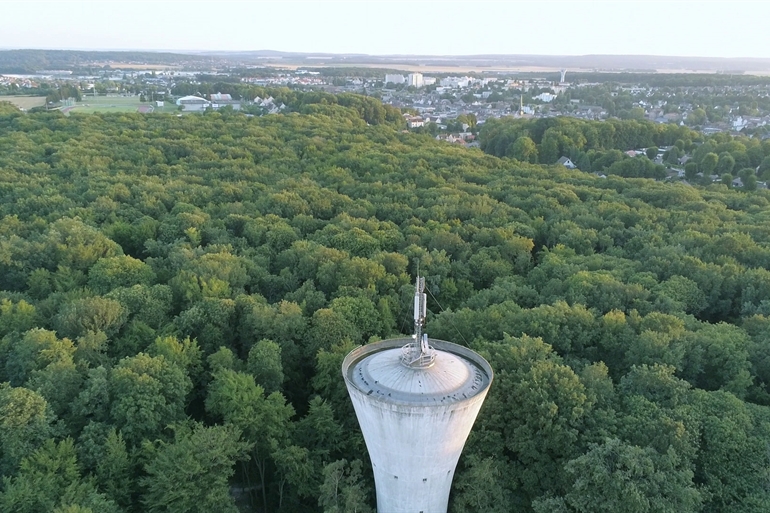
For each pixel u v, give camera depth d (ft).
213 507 154.51
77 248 293.43
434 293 287.69
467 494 156.04
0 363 208.85
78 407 176.55
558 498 150.61
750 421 169.48
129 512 164.25
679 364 200.34
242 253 316.60
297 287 286.66
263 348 206.49
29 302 257.55
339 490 158.61
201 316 233.35
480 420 172.86
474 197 425.28
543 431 166.20
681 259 298.15
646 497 143.33
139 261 286.05
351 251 320.09
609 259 310.04
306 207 395.55
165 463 154.51
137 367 184.24
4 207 373.40
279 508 182.09
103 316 225.56
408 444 135.64
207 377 209.97
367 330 235.81
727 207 441.27
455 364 146.20
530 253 337.11
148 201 388.98
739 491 158.10
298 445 176.86
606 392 180.55
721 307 271.69
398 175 495.82
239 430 167.94
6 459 159.74
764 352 209.15
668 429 161.89
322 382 197.67
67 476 154.51
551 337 215.31
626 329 219.20
